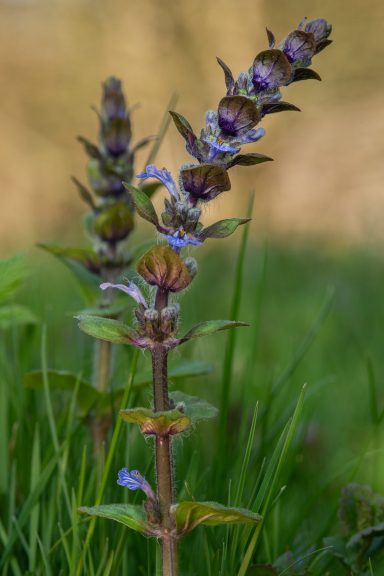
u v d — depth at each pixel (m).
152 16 3.68
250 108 0.61
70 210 3.17
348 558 0.69
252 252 2.02
